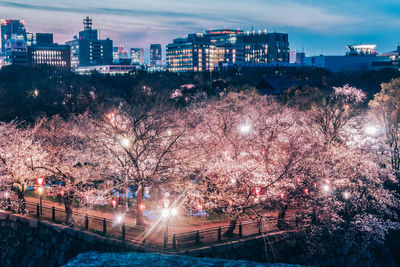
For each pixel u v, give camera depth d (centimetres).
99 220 3173
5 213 3253
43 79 14800
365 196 3531
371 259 3406
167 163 3055
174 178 3092
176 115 3591
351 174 3469
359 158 3534
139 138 2947
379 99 7475
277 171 2964
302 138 3628
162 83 15100
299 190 3119
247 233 3020
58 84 11738
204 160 3145
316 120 4409
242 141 3222
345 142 3912
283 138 3362
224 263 1038
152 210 3300
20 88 12781
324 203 3117
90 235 2811
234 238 2889
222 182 3105
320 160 3294
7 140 3431
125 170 2978
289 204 3077
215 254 2702
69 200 3072
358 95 7575
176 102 7094
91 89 9369
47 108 8362
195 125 3897
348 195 3291
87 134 3142
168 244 2723
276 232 3009
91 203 3009
